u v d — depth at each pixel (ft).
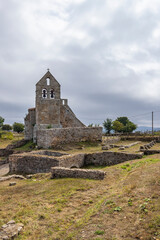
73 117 117.60
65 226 19.08
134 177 29.01
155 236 14.62
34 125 104.17
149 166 33.27
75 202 24.64
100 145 80.89
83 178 35.58
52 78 104.27
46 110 101.40
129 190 23.99
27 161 55.72
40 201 26.09
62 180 35.24
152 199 20.49
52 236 17.54
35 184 35.55
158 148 64.23
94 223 18.08
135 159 47.21
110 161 53.01
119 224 17.22
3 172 65.36
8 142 126.52
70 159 50.65
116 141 93.81
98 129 89.51
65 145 77.97
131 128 172.14
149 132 110.52
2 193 31.55
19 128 196.95
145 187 23.82
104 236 15.72
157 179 25.30
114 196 23.54
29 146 91.56
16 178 45.19
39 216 21.59
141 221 16.98
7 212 23.41
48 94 103.04
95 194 26.61
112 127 163.02
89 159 57.57
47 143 75.61
